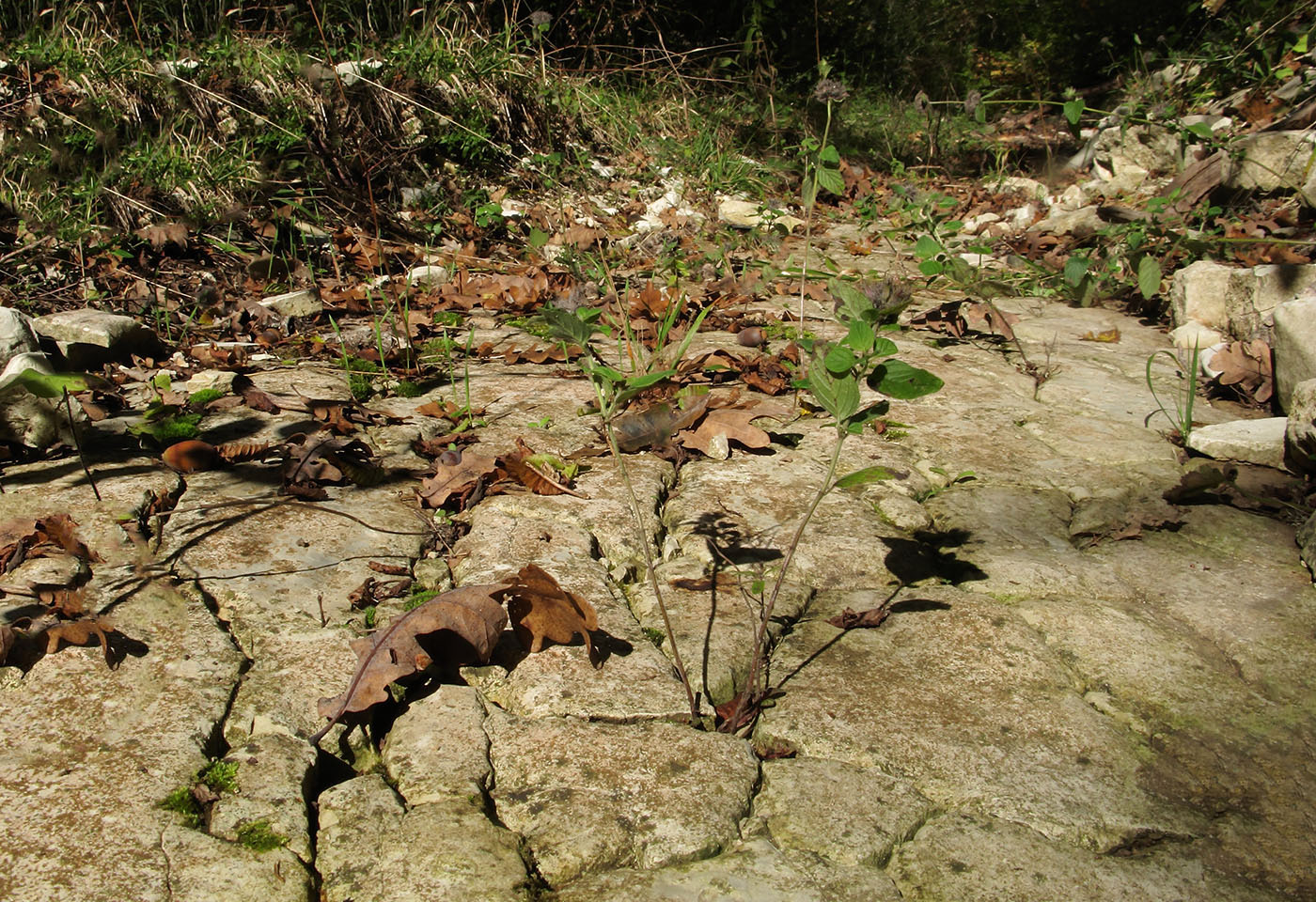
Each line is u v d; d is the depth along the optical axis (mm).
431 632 2004
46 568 2322
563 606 2068
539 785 1756
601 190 7375
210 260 5035
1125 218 6082
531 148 7430
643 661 2115
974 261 6266
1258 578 2557
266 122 5945
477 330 4590
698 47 10266
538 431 3316
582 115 8039
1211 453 3285
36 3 6168
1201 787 1839
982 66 13531
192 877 1531
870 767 1844
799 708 1991
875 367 1828
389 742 1872
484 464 2881
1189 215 5758
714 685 2053
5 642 1971
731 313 4902
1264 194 5727
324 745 1853
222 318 4461
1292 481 3080
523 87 7543
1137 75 9203
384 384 3791
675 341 4426
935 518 2850
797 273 5758
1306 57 6914
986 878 1604
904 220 7695
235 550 2461
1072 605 2385
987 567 2557
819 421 3514
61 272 4602
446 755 1817
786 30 11273
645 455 3141
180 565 2385
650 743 1867
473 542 2564
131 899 1481
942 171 10117
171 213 5180
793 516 2797
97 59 5812
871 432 3438
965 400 3787
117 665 2002
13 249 4672
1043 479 3113
